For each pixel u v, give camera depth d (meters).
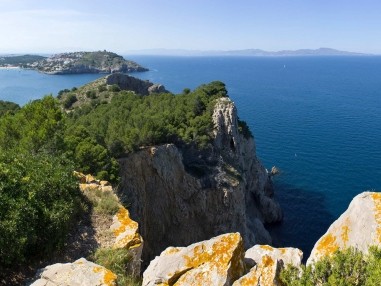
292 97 187.12
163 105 74.69
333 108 152.88
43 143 30.16
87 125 60.06
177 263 12.39
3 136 31.17
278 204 70.88
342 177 79.50
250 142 76.25
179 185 56.56
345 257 9.94
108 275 12.19
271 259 12.07
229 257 12.00
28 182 16.89
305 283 10.23
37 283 11.95
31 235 14.54
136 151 52.53
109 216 19.55
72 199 18.42
